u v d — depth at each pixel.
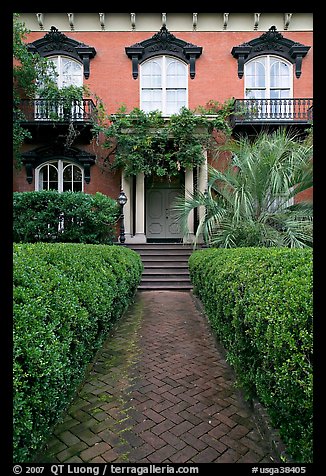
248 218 6.17
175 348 3.93
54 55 11.16
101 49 11.26
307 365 1.54
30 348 1.68
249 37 11.23
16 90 10.12
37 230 8.48
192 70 11.12
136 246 9.52
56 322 2.02
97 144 10.85
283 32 11.20
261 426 2.25
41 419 1.77
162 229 11.81
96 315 3.05
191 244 9.56
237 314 2.63
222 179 7.14
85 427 2.32
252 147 7.11
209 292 4.18
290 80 11.17
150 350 3.86
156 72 11.36
